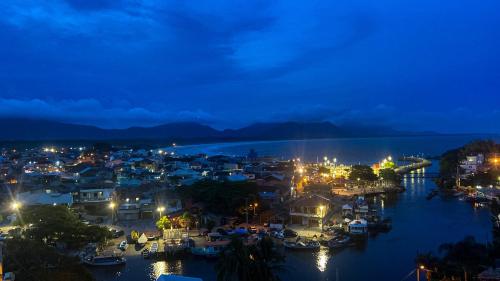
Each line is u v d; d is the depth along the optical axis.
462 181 172.88
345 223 107.00
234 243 55.75
